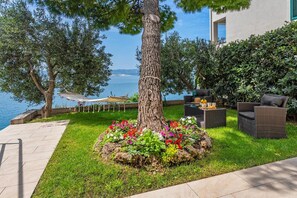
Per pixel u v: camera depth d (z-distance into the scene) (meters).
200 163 2.80
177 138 3.12
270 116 3.85
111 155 2.94
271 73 5.54
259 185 2.26
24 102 7.81
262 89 5.81
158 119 3.47
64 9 5.29
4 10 5.99
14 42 5.96
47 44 6.24
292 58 4.98
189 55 8.48
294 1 6.31
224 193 2.13
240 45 6.86
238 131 4.38
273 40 5.56
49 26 6.27
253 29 7.78
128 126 3.77
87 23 6.83
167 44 8.66
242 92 6.58
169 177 2.47
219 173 2.56
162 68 8.62
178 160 2.74
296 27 5.06
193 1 5.14
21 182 2.48
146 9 3.77
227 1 4.91
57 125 5.67
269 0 7.10
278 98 4.09
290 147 3.35
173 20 6.02
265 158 2.94
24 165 2.98
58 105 8.16
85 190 2.25
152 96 3.49
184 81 9.06
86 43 6.82
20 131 5.06
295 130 4.39
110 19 5.71
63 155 3.29
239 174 2.52
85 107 8.28
